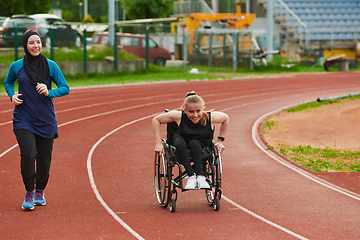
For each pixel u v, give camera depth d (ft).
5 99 87.61
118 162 41.47
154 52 152.46
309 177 36.88
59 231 24.75
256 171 38.55
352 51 197.36
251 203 30.04
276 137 54.49
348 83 126.41
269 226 25.67
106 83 117.29
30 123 27.48
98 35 149.07
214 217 27.17
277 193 32.37
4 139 51.75
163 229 25.11
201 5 197.36
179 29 185.16
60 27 126.93
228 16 180.45
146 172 38.06
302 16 202.59
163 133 55.88
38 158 28.43
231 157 43.68
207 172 28.53
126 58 140.77
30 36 27.12
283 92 104.27
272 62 172.04
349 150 46.37
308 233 24.64
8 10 180.75
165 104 82.58
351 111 73.46
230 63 163.53
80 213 27.84
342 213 28.12
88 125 61.31
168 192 27.63
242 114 71.56
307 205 29.66
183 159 26.76
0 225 25.59
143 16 220.64
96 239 23.61
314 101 84.17
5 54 113.80
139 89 107.96
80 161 41.78
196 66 159.22
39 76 27.53
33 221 26.30
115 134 55.16
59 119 65.98
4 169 38.65
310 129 59.62
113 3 143.13
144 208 28.91
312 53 187.73
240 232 24.68
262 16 212.23
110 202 30.12
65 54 125.80
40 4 183.11
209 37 158.92
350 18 203.82
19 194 31.71
